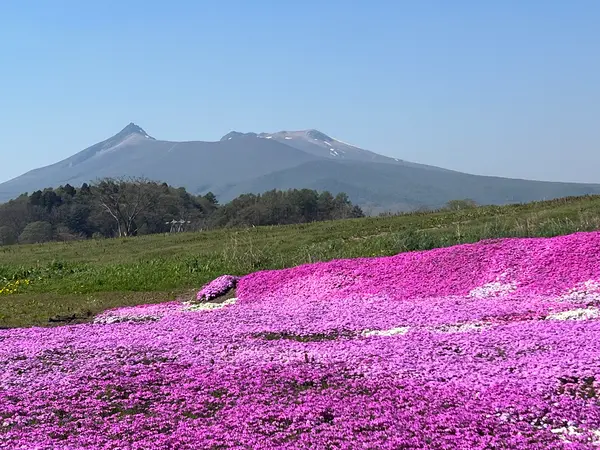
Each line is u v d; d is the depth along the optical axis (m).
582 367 12.17
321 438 10.23
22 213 122.75
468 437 9.87
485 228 34.81
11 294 33.47
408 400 11.59
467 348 14.73
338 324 18.86
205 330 19.50
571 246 23.86
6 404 13.04
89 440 10.94
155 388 13.61
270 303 25.36
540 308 18.72
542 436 9.91
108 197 105.81
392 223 49.50
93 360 16.23
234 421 11.23
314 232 48.81
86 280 35.38
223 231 57.47
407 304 21.73
